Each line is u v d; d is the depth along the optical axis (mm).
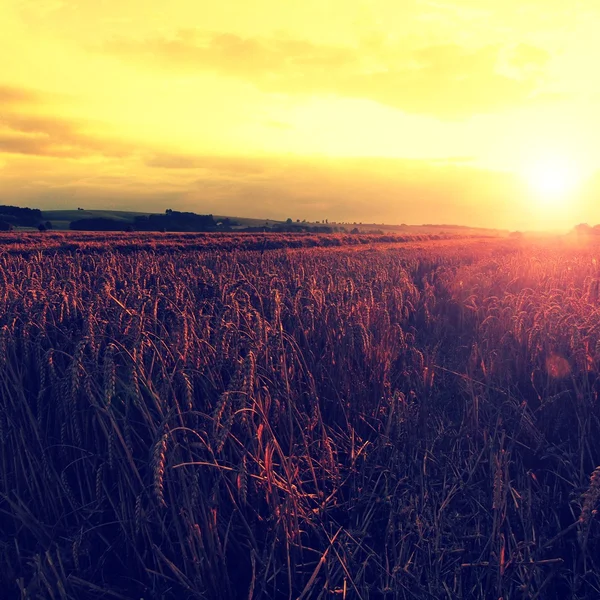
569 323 4809
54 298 4777
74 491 3549
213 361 3988
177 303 5070
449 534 3240
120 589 2973
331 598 2883
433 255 22656
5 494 3205
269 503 3199
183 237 46406
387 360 5473
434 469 3926
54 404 3693
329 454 3873
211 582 2854
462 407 4906
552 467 3912
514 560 2928
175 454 3066
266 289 6621
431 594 2816
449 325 7875
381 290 8312
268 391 3812
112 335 4043
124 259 16125
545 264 11953
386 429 4094
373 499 3648
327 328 5293
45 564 2953
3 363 3514
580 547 3088
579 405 3996
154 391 3385
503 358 5188
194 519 2967
